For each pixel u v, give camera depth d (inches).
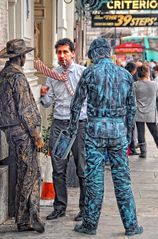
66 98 345.4
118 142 312.2
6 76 310.7
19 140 313.0
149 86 587.5
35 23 674.8
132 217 320.8
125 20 985.5
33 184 319.9
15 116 311.4
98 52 311.9
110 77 307.4
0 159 340.2
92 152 313.6
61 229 332.8
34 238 317.4
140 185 461.7
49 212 369.4
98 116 310.2
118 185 318.0
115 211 375.2
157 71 722.2
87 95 312.3
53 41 685.9
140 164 562.6
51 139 350.0
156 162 576.7
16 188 322.3
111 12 980.6
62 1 801.6
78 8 831.7
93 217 321.1
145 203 400.5
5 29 388.5
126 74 312.5
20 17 442.6
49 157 386.6
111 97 307.4
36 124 310.2
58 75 344.2
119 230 332.2
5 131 316.2
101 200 320.8
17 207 323.6
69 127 322.0
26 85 308.7
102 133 309.6
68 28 948.6
